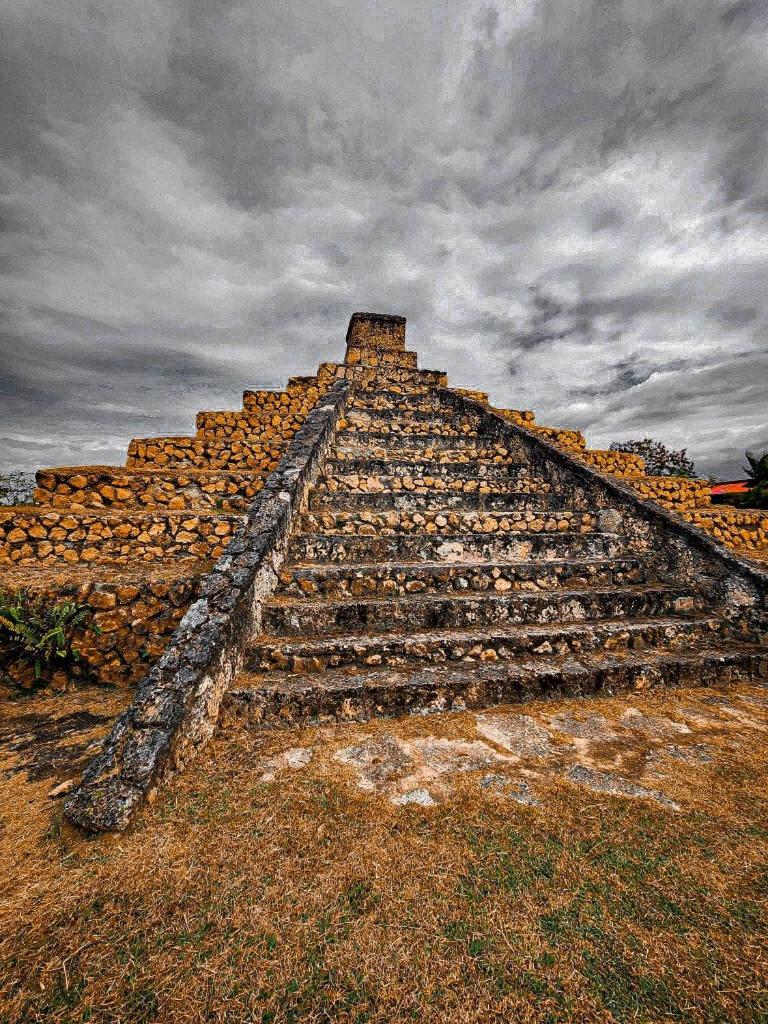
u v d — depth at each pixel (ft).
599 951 5.01
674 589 16.26
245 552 12.92
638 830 6.99
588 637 13.61
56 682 13.10
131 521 17.22
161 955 4.91
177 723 8.54
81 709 11.75
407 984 4.63
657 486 30.76
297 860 6.27
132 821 6.99
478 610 14.20
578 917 5.44
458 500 20.95
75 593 13.52
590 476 21.74
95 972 4.73
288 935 5.15
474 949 5.01
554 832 6.90
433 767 8.67
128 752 7.93
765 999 4.50
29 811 7.45
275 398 32.63
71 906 5.52
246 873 6.04
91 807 7.01
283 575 14.20
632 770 8.69
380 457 25.99
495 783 8.17
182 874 6.00
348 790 7.88
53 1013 4.34
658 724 10.56
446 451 27.30
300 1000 4.48
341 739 9.62
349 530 17.70
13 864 6.22
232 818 7.12
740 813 7.45
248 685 10.52
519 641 12.96
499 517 19.51
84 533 16.87
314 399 32.89
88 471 18.95
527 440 26.86
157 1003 4.43
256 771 8.45
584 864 6.27
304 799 7.60
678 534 17.42
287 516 15.53
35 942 5.06
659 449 79.77
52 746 9.80
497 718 10.68
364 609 13.30
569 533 18.72
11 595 13.17
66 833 6.81
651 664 12.59
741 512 28.43
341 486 21.44
